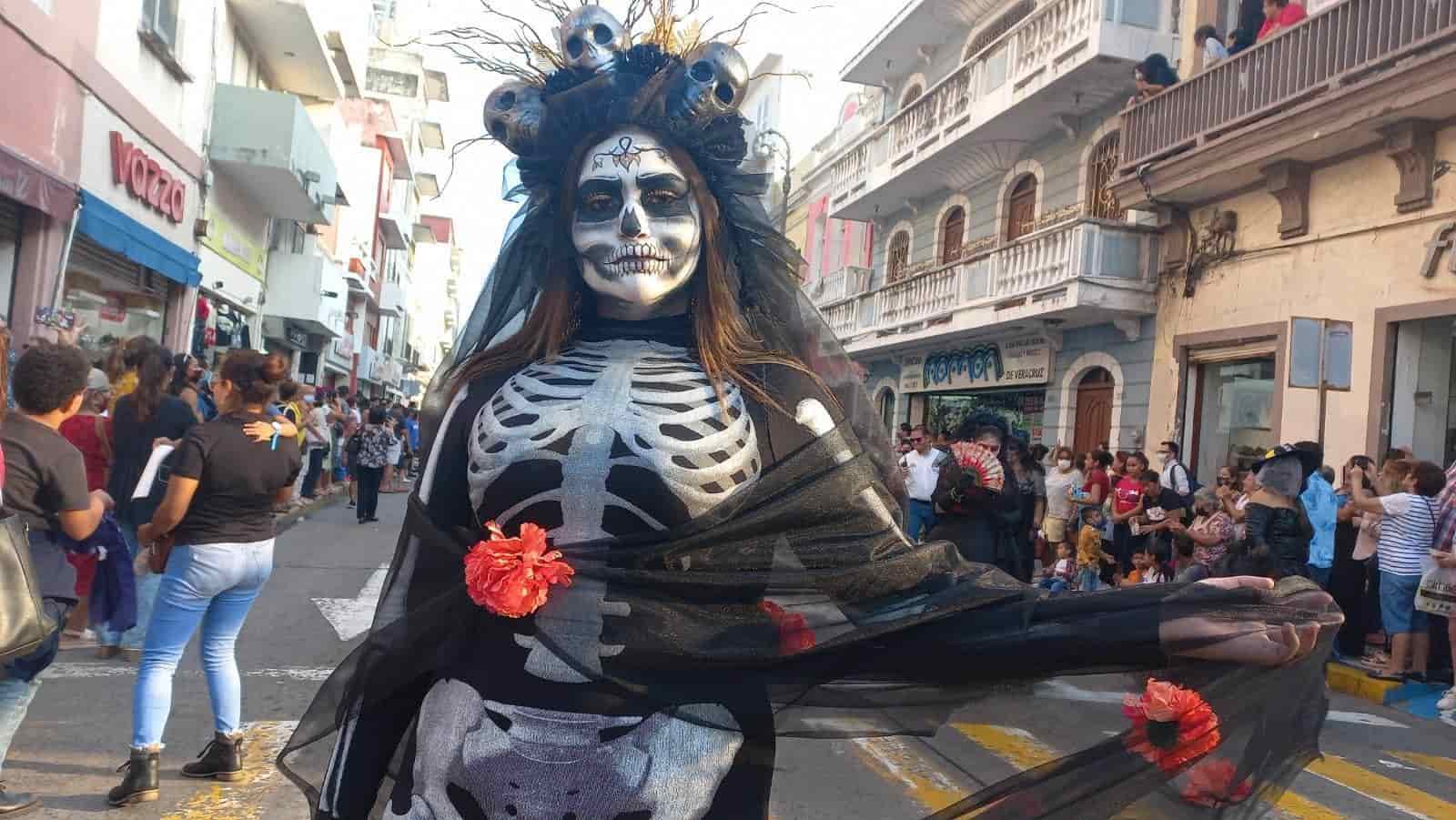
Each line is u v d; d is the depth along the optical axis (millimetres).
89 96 10609
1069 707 1656
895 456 1915
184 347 14281
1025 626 1614
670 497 1544
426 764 1516
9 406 4027
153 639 3816
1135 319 13789
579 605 1502
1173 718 1619
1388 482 7867
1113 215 14453
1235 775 1622
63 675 5332
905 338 18672
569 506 1542
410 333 53906
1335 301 10617
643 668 1495
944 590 1666
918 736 1641
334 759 1654
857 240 23891
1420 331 9922
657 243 1738
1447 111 9305
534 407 1618
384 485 19797
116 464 5836
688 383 1661
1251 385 11945
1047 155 16156
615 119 1810
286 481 4035
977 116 16078
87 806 3707
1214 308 12328
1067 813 1614
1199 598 1665
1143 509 9547
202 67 14305
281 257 19750
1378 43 9641
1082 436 15211
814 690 1580
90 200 10398
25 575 3088
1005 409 17359
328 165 18484
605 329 1835
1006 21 17484
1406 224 9875
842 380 1921
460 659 1556
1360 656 8094
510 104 1906
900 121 19281
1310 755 1693
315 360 25391
